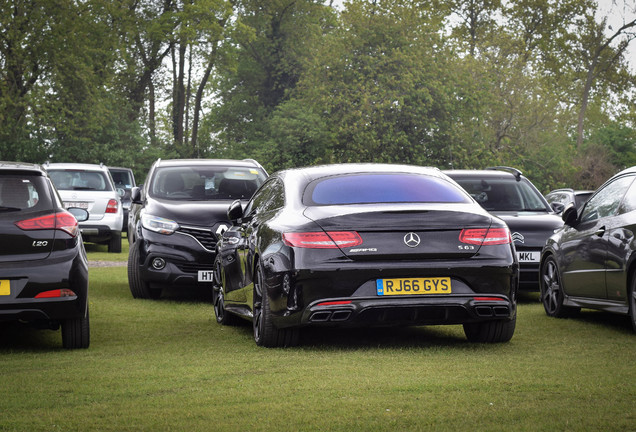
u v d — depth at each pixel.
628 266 13.05
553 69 104.50
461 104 81.31
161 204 19.73
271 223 12.12
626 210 13.70
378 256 11.08
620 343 12.30
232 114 106.19
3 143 73.88
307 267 11.08
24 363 10.93
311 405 8.21
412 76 79.25
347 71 82.44
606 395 8.42
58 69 74.31
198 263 18.83
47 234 11.62
